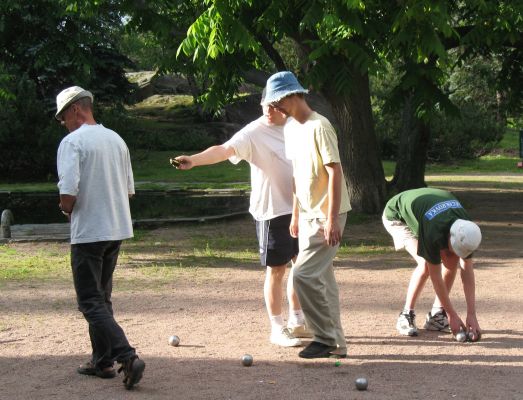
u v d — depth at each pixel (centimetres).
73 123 514
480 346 587
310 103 1562
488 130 3634
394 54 1259
